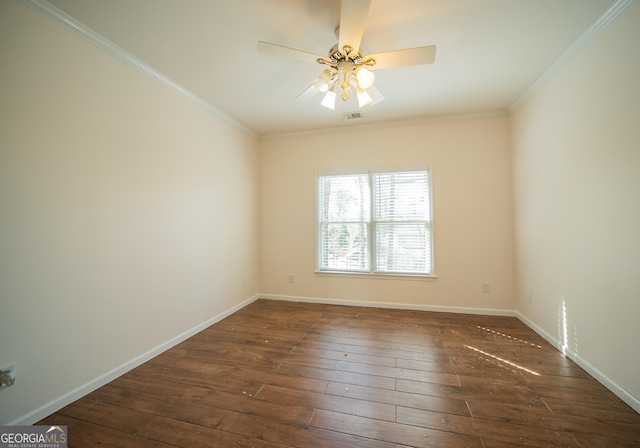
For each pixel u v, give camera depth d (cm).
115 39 203
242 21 187
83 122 192
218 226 333
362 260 387
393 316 339
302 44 211
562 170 234
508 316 332
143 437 148
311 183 406
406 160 367
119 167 216
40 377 165
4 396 151
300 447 140
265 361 231
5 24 153
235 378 205
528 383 194
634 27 163
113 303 210
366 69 186
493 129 338
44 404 166
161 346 249
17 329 156
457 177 349
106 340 204
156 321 246
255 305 390
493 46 214
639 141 161
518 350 245
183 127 281
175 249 270
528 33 199
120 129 217
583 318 211
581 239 212
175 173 271
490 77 261
